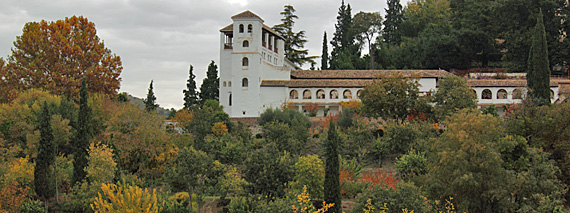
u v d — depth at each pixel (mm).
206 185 41406
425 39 115750
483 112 73688
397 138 58312
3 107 61719
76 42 78688
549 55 98000
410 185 37062
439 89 67812
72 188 46312
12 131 58000
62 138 55438
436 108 66125
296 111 79375
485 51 109938
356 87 86812
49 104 63688
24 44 76000
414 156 50406
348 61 116875
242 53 89188
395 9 135625
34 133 54969
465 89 67188
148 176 54344
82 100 49781
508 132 50875
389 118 69000
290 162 42531
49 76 75938
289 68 90562
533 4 99938
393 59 118375
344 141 59656
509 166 43594
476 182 38031
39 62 75438
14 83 74750
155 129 56531
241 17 89188
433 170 41500
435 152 43188
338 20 134500
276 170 41250
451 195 39875
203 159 41969
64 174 48531
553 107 51750
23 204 43594
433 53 109688
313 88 87750
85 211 43469
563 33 101938
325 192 38438
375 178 49594
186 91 103812
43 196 45812
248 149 56375
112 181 46344
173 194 48625
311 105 85750
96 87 77062
